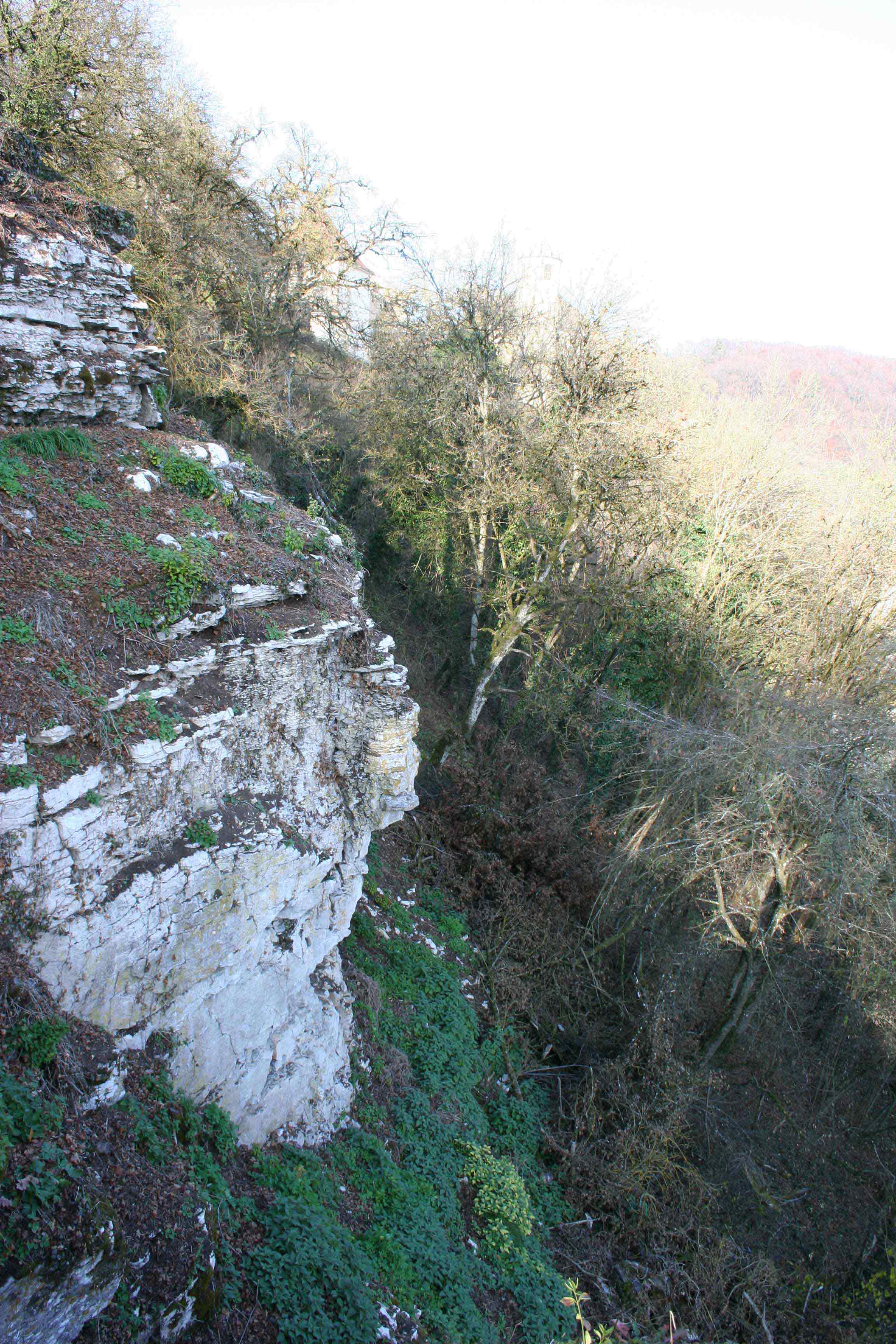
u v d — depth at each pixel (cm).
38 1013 560
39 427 941
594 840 1867
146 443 1034
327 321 2423
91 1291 473
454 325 2095
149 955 700
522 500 1916
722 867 1377
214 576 865
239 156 2142
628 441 1741
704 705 1875
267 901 848
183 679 789
